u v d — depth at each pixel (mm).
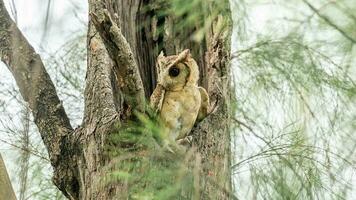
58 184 6703
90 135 6297
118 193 5598
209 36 6977
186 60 6816
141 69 7070
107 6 7305
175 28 6992
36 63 7324
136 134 5438
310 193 5148
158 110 6625
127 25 7156
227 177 6621
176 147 6266
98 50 6910
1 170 6262
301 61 5730
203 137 6926
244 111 7539
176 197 4434
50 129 6930
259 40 7035
